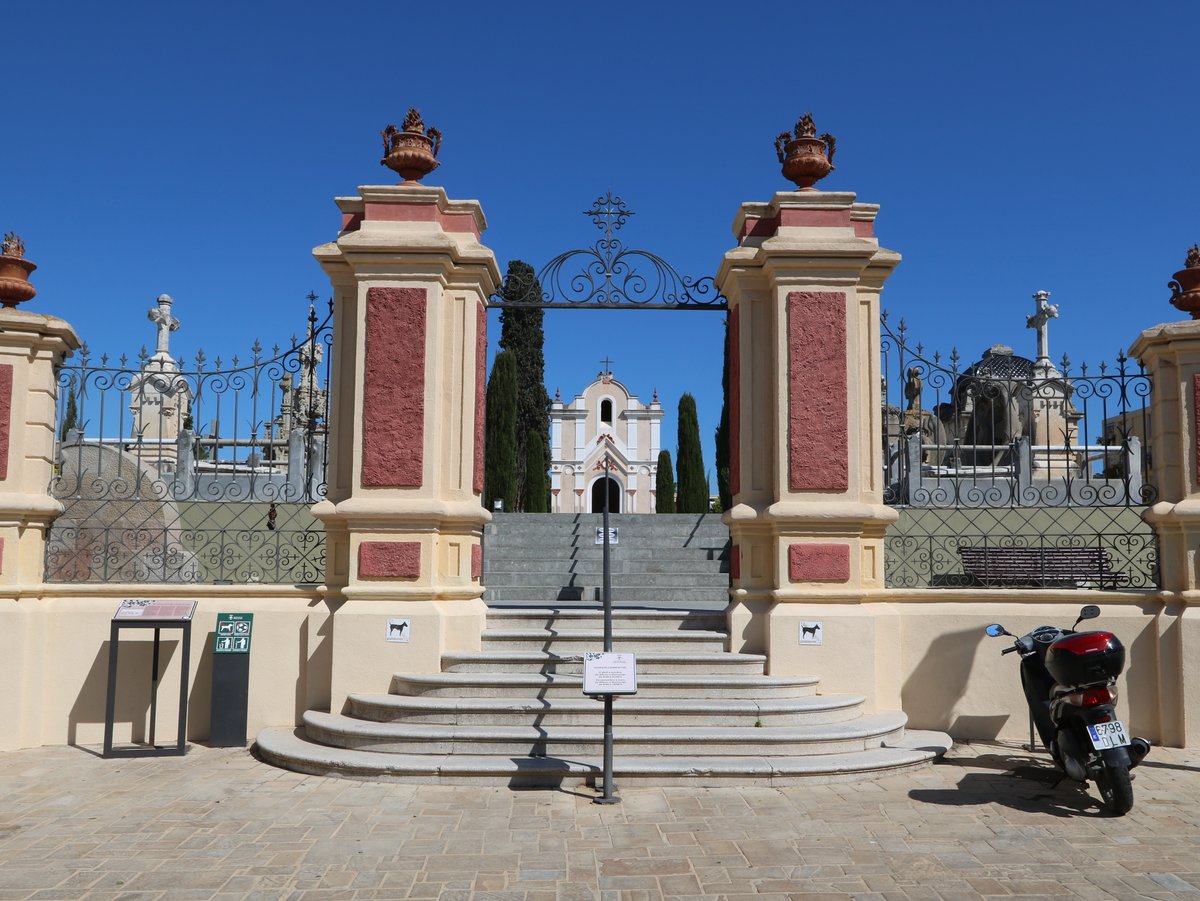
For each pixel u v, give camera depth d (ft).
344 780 22.38
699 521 55.31
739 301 28.27
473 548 28.04
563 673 25.76
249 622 26.68
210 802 20.66
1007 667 27.30
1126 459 28.04
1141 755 19.93
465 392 27.61
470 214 28.32
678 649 27.09
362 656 25.93
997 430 44.60
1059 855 17.42
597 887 15.78
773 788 21.79
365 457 26.53
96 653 27.02
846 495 26.73
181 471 30.63
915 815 19.80
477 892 15.55
